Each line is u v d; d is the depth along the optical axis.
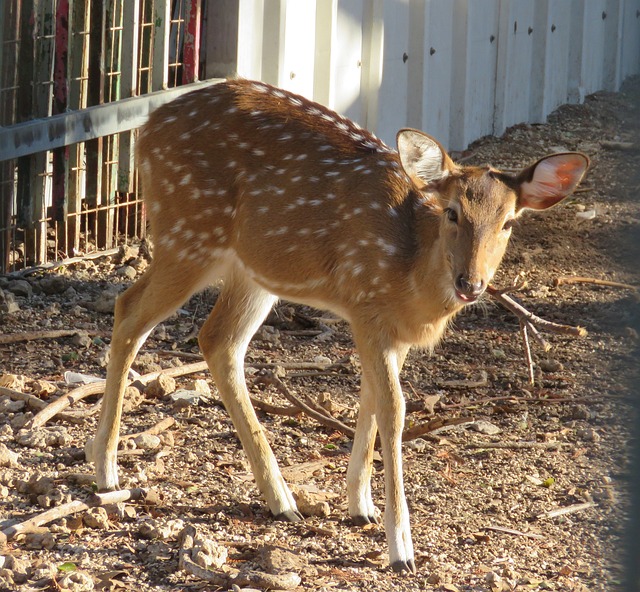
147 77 12.86
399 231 7.04
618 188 17.22
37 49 11.41
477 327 11.49
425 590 6.35
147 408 8.92
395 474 6.69
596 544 7.07
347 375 10.05
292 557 6.60
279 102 7.79
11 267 11.77
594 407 9.51
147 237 12.68
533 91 21.55
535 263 13.55
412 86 17.30
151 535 6.82
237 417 7.53
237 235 7.64
